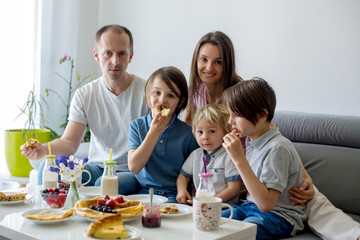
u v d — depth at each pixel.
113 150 2.43
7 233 1.35
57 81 3.70
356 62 2.51
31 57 3.58
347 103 2.56
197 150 2.08
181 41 3.43
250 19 2.99
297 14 2.75
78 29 3.86
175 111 2.14
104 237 1.24
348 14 2.54
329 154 2.13
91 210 1.40
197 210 1.37
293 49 2.78
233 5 3.08
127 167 2.36
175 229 1.38
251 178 1.60
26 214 1.45
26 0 3.53
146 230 1.37
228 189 1.92
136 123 2.18
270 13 2.88
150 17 3.62
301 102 2.76
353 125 2.13
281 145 1.72
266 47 2.91
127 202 1.50
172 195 2.07
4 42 3.44
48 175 1.77
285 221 1.71
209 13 3.23
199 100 2.35
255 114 1.72
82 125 2.43
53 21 3.63
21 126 3.56
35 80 3.58
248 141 1.89
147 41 3.66
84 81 3.97
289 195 1.77
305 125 2.28
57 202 1.55
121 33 2.34
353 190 2.00
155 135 1.97
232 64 2.24
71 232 1.31
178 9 3.43
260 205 1.62
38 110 3.59
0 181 3.14
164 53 3.54
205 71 2.24
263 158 1.75
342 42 2.57
